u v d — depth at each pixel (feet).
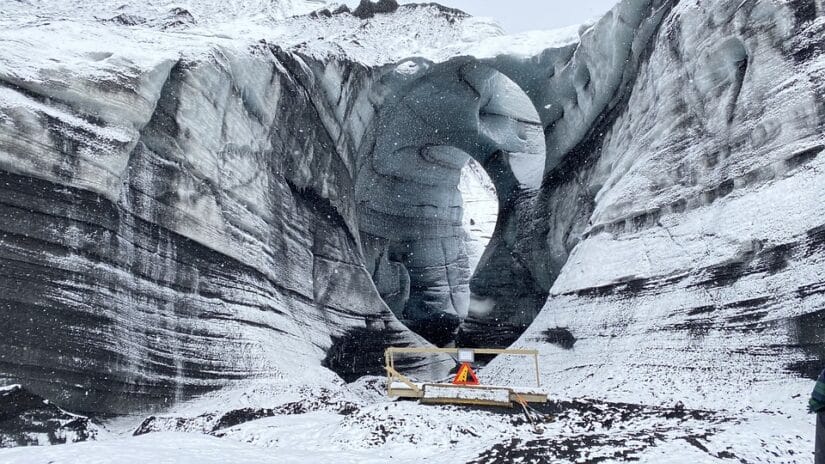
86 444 22.72
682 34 60.03
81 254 38.86
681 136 57.93
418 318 127.85
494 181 118.01
